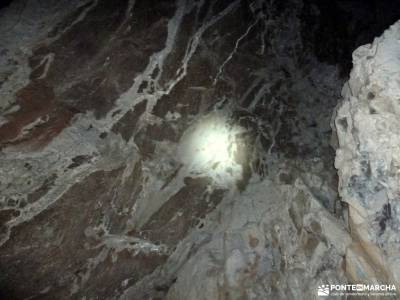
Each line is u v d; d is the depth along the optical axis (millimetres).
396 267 1623
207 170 3070
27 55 2301
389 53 1882
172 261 2963
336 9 3738
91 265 2512
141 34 2648
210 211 3137
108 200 2557
